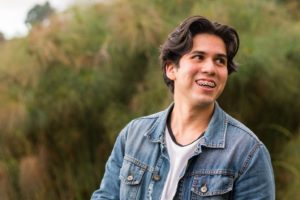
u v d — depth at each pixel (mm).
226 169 1539
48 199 4336
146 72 4262
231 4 4516
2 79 4457
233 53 1630
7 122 4242
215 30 1596
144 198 1652
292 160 4238
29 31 4637
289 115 4336
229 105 4062
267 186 1546
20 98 4297
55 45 4363
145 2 4555
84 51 4387
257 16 4516
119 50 4242
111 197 1781
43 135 4312
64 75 4289
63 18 4652
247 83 4082
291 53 4367
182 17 4488
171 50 1625
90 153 4359
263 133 4336
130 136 1740
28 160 4293
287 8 5172
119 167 1776
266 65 4043
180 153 1610
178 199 1579
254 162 1533
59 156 4371
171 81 1734
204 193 1545
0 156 4352
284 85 4203
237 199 1545
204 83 1575
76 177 4355
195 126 1639
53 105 4227
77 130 4293
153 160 1658
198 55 1587
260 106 4215
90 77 4258
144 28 4191
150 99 4035
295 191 4129
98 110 4258
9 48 4664
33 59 4348
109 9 4711
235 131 1588
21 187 4316
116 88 4281
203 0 4582
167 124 1699
